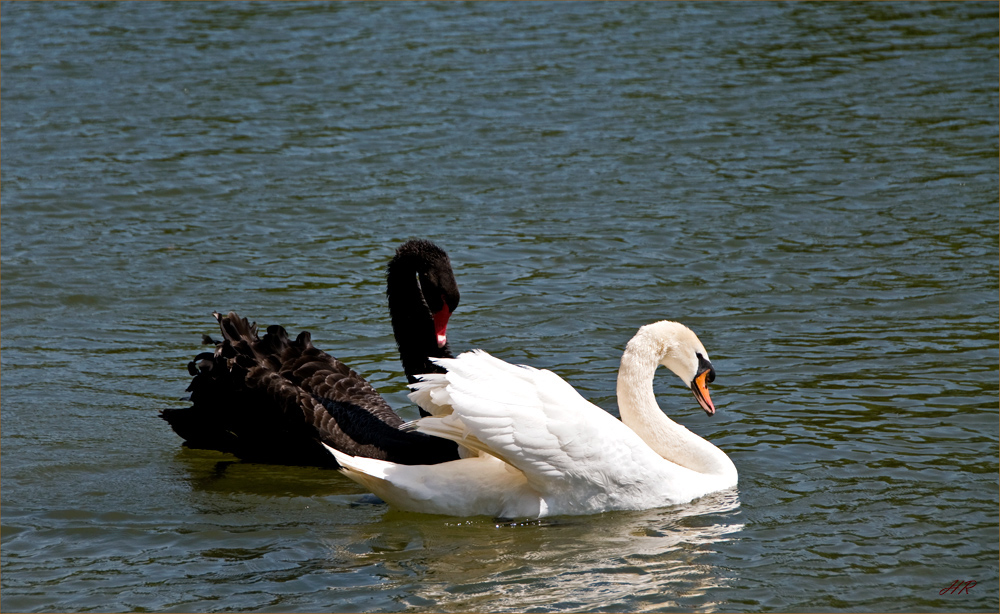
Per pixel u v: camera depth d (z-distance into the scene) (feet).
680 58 102.22
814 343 48.65
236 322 40.96
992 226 63.16
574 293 55.31
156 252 61.52
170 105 89.56
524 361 47.39
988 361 45.98
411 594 29.40
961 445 38.65
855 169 73.61
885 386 43.93
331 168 75.41
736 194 69.62
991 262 57.82
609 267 58.65
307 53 104.99
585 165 75.46
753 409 42.45
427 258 41.91
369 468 34.06
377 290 56.34
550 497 34.45
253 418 39.58
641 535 33.09
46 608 28.99
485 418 33.19
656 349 37.83
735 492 36.04
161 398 44.91
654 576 30.37
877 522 33.35
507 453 33.47
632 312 52.85
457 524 34.19
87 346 49.80
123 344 50.11
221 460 40.52
